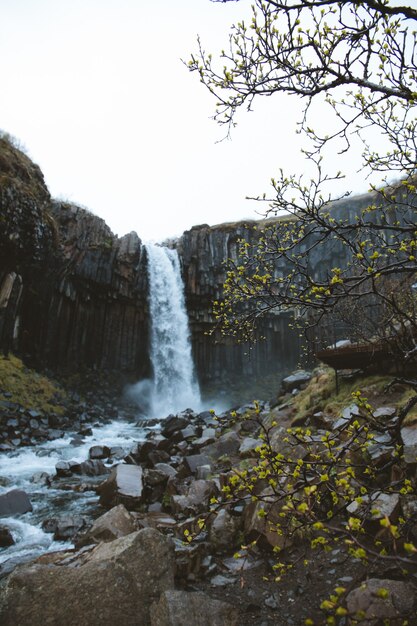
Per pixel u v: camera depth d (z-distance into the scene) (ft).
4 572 17.02
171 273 125.18
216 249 128.88
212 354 129.08
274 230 12.59
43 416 63.21
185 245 129.70
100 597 11.50
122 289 112.27
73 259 94.53
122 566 12.29
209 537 16.71
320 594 12.41
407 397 24.18
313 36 10.57
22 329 81.35
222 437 35.17
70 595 11.46
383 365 30.17
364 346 26.18
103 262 105.70
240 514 17.98
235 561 15.29
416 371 25.30
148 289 118.11
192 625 10.75
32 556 18.74
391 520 13.08
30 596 11.39
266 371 128.77
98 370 105.40
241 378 126.62
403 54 9.93
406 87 10.30
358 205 99.50
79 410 77.46
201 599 11.65
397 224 10.13
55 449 46.65
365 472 8.79
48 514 24.86
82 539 16.65
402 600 10.18
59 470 35.19
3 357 72.84
